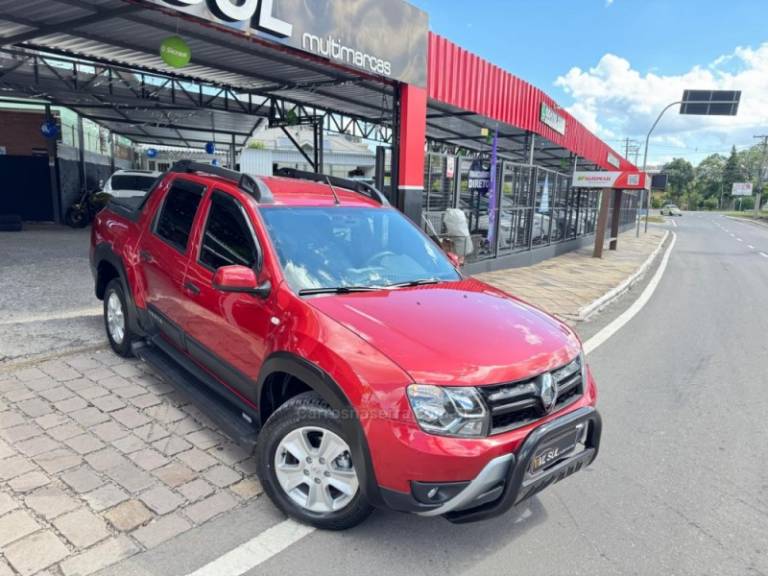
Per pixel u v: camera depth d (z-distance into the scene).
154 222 4.54
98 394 4.42
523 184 15.10
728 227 55.84
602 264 16.58
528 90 14.30
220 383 3.76
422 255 4.21
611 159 29.02
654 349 7.19
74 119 20.62
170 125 20.59
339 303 3.11
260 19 6.47
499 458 2.56
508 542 3.01
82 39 9.23
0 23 8.14
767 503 3.55
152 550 2.73
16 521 2.86
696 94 30.33
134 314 4.70
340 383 2.68
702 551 3.03
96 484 3.23
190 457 3.59
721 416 5.00
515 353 2.83
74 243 12.95
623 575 2.79
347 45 7.84
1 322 6.05
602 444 4.32
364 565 2.74
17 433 3.76
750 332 8.52
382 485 2.60
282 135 37.75
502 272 13.38
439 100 10.58
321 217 3.87
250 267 3.45
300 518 2.98
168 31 8.41
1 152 19.05
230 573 2.62
